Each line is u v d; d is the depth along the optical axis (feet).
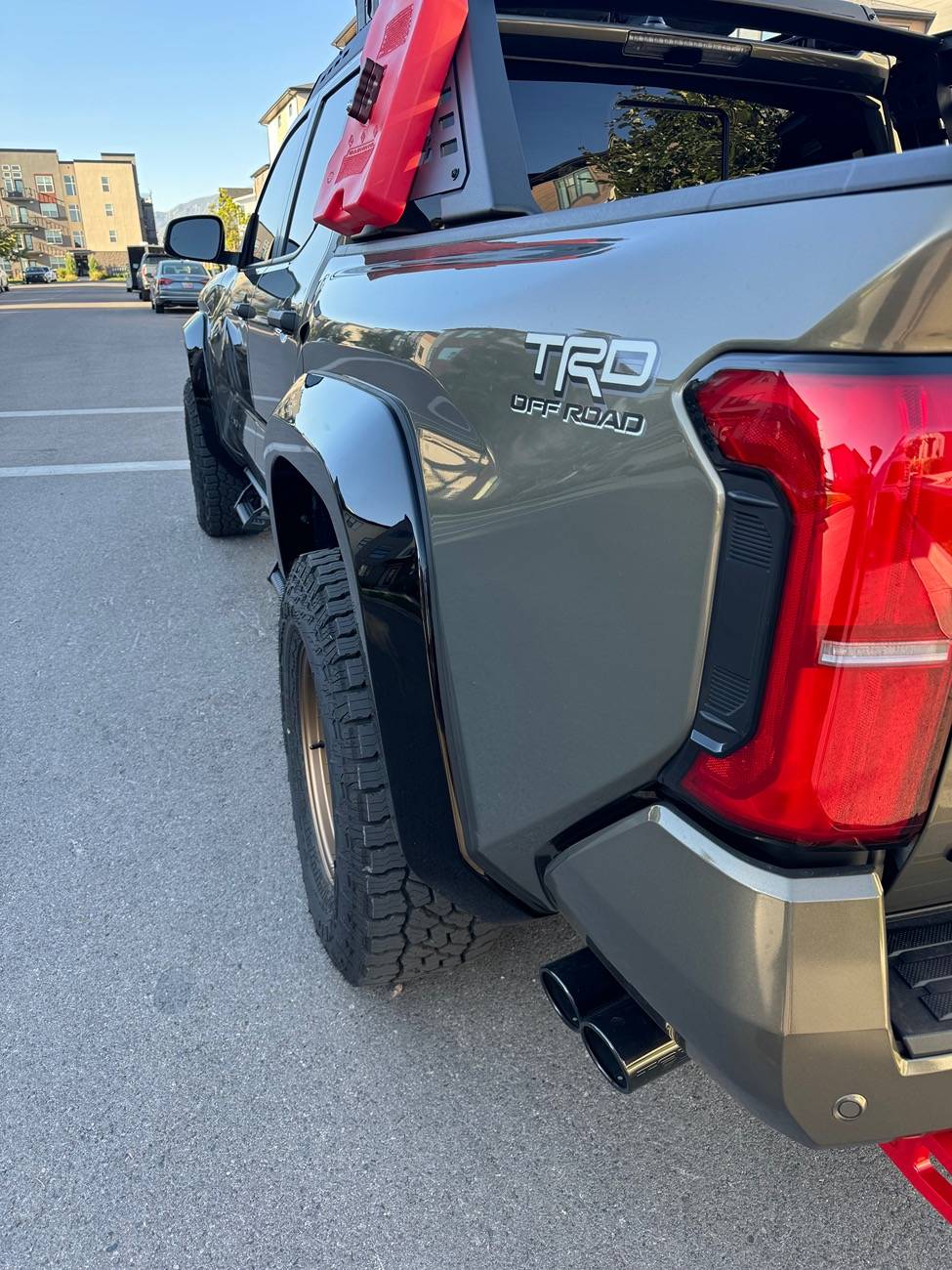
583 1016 4.59
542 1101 6.52
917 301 2.95
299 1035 7.06
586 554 4.02
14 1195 5.86
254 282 11.63
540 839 4.77
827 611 3.16
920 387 3.02
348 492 5.97
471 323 4.94
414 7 5.97
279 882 8.73
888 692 3.27
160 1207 5.79
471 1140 6.23
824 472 3.07
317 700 6.70
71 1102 6.49
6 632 13.94
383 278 6.64
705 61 7.20
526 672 4.58
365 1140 6.23
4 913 8.29
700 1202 5.81
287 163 11.46
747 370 3.22
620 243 3.98
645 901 3.95
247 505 14.20
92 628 14.08
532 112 6.98
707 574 3.42
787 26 7.27
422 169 6.45
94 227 466.29
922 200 2.90
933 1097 3.65
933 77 8.05
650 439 3.59
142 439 26.73
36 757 10.68
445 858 5.67
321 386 7.27
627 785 4.05
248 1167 6.05
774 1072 3.51
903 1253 5.48
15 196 448.65
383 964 6.83
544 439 4.24
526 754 4.70
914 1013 3.63
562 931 8.12
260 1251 5.53
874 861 3.57
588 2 6.62
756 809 3.46
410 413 5.60
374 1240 5.59
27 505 20.12
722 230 3.49
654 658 3.73
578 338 4.01
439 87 6.13
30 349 50.19
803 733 3.30
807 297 3.10
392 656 5.65
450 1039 7.02
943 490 3.10
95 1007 7.29
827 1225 5.65
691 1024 3.83
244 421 13.08
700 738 3.61
